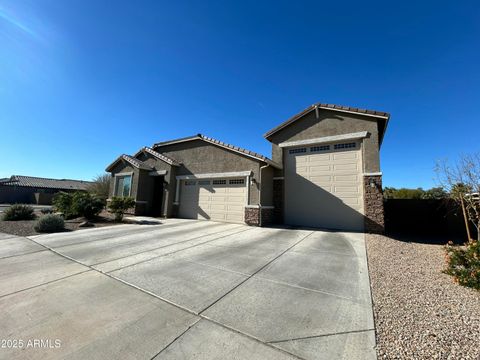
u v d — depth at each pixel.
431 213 10.55
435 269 4.95
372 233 9.70
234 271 4.69
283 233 9.21
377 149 10.17
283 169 12.39
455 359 2.09
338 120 11.21
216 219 12.63
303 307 3.20
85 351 2.20
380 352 2.23
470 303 3.29
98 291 3.59
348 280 4.27
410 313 3.01
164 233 8.79
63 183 40.84
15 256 5.39
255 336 2.51
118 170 16.64
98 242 6.98
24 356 2.11
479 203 7.98
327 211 11.05
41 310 2.96
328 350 2.27
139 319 2.81
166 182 14.52
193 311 3.04
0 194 34.38
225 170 12.47
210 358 2.13
